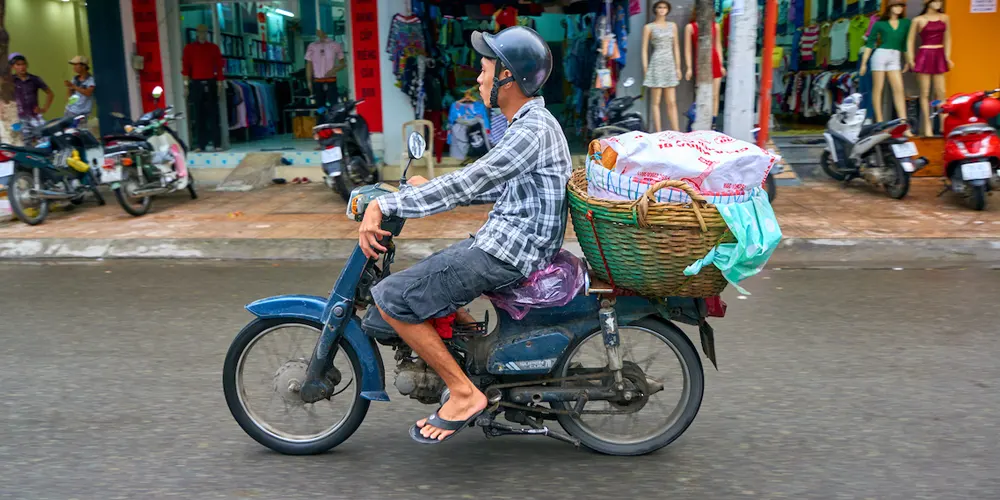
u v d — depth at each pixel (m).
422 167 11.38
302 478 3.25
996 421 3.71
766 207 2.95
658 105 11.00
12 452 3.51
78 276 6.86
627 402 3.32
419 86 11.08
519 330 3.28
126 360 4.71
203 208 9.63
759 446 3.50
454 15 11.54
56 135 9.13
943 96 10.96
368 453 3.49
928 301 5.71
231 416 3.91
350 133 9.55
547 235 3.09
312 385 3.36
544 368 3.27
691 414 3.38
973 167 8.24
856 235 7.46
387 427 3.77
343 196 9.71
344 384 3.54
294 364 3.45
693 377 3.36
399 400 4.09
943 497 3.03
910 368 4.41
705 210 2.83
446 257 3.08
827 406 3.92
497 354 3.24
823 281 6.33
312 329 3.44
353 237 7.86
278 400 3.54
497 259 3.05
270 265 7.23
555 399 3.29
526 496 3.08
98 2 11.81
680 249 2.90
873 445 3.48
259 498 3.09
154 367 4.59
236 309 5.77
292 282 6.55
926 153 10.45
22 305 5.96
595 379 3.31
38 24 16.30
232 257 7.58
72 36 17.77
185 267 7.18
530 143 2.97
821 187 10.10
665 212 2.84
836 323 5.25
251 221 8.75
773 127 13.49
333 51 12.52
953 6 10.94
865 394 4.06
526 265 3.08
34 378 4.44
